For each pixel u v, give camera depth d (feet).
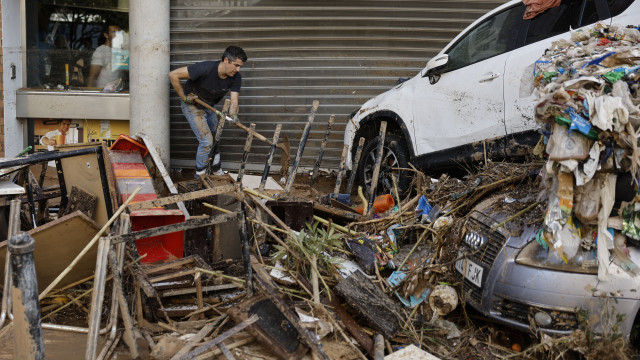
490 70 17.40
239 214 11.11
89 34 27.76
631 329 10.47
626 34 11.89
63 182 16.10
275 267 13.33
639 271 10.27
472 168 18.47
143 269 11.64
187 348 10.14
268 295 10.46
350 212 16.60
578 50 11.72
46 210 17.04
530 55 16.28
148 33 25.21
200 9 27.37
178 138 28.43
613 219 10.39
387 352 11.36
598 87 10.30
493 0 26.30
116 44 28.02
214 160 24.06
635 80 10.33
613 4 14.92
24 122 27.04
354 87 27.61
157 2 25.17
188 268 13.43
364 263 14.02
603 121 9.70
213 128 24.36
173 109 28.12
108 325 10.85
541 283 10.64
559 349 10.38
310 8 27.02
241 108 28.25
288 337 10.53
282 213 16.37
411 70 27.27
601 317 10.28
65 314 12.09
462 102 18.22
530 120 15.97
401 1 26.63
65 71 27.76
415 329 12.21
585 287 10.38
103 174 13.58
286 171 22.98
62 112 26.78
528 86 14.64
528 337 11.76
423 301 12.84
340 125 27.94
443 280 12.84
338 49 27.37
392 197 18.52
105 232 11.98
